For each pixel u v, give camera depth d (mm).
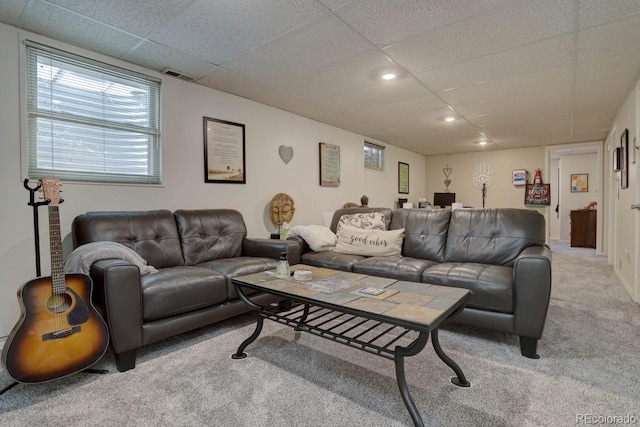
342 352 2014
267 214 3865
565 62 2682
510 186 6680
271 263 2664
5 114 2131
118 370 1795
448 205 6914
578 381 1670
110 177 2660
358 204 5363
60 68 2391
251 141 3686
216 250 2916
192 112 3150
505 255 2627
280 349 2057
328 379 1707
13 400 1528
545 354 1970
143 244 2473
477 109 3992
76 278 1717
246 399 1539
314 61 2699
